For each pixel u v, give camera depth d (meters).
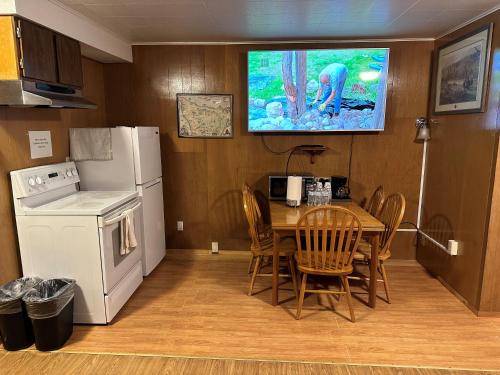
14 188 2.35
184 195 3.84
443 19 2.79
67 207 2.44
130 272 2.90
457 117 2.96
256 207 3.34
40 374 2.03
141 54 3.61
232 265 3.64
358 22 2.89
